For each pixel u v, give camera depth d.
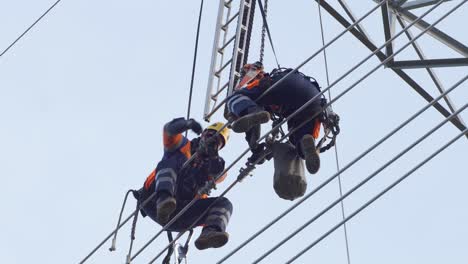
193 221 20.22
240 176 20.02
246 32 22.48
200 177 19.92
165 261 20.06
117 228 20.16
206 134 19.92
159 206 19.62
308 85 19.88
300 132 20.09
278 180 19.77
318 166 19.62
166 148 20.19
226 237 19.81
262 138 19.28
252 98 19.86
